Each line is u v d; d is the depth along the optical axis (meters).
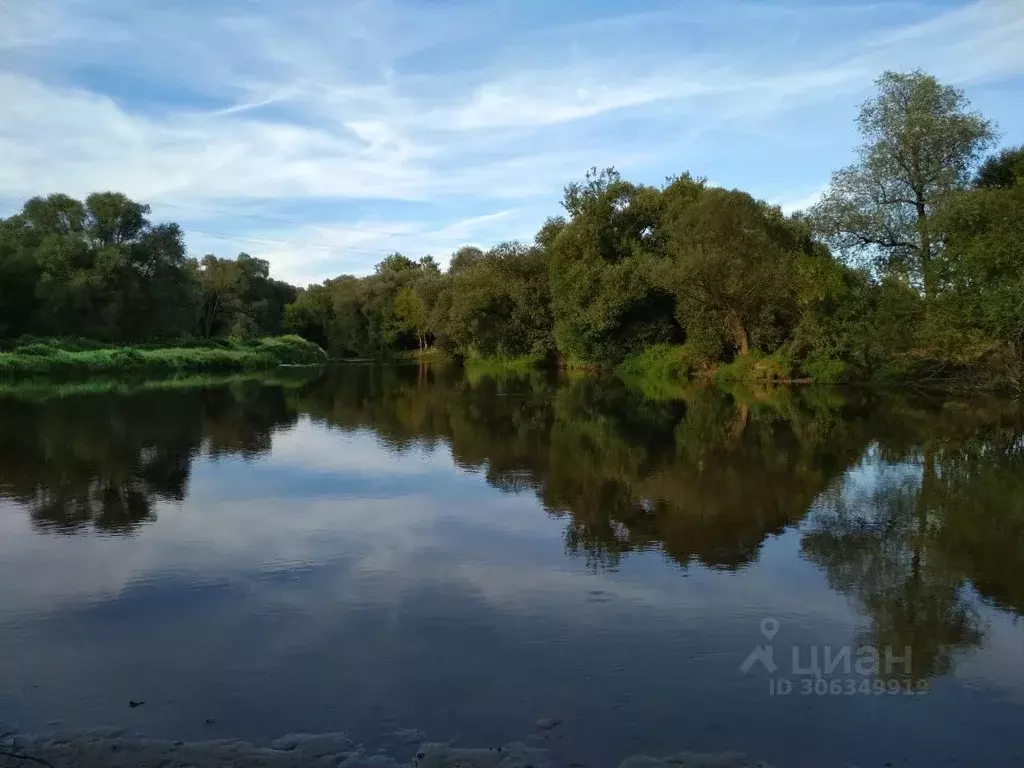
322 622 6.82
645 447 17.30
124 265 61.12
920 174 34.44
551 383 40.88
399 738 4.80
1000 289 25.70
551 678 5.70
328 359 85.38
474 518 10.82
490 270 63.28
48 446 17.31
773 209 43.06
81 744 4.68
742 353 40.28
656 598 7.50
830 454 16.09
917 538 9.73
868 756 4.68
